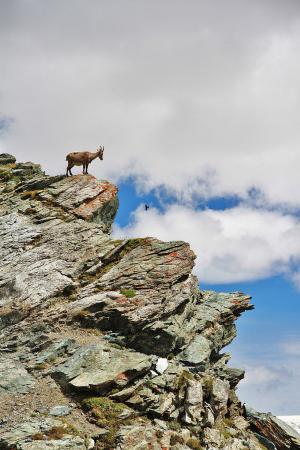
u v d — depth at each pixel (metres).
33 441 25.44
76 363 32.72
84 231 47.81
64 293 41.91
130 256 44.31
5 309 40.12
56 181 53.97
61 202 51.06
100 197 52.44
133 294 40.53
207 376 36.56
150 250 44.50
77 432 27.14
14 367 33.00
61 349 35.16
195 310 43.78
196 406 31.98
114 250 45.34
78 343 36.41
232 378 40.31
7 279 42.09
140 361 33.44
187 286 42.50
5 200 52.44
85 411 29.61
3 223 48.41
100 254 45.31
